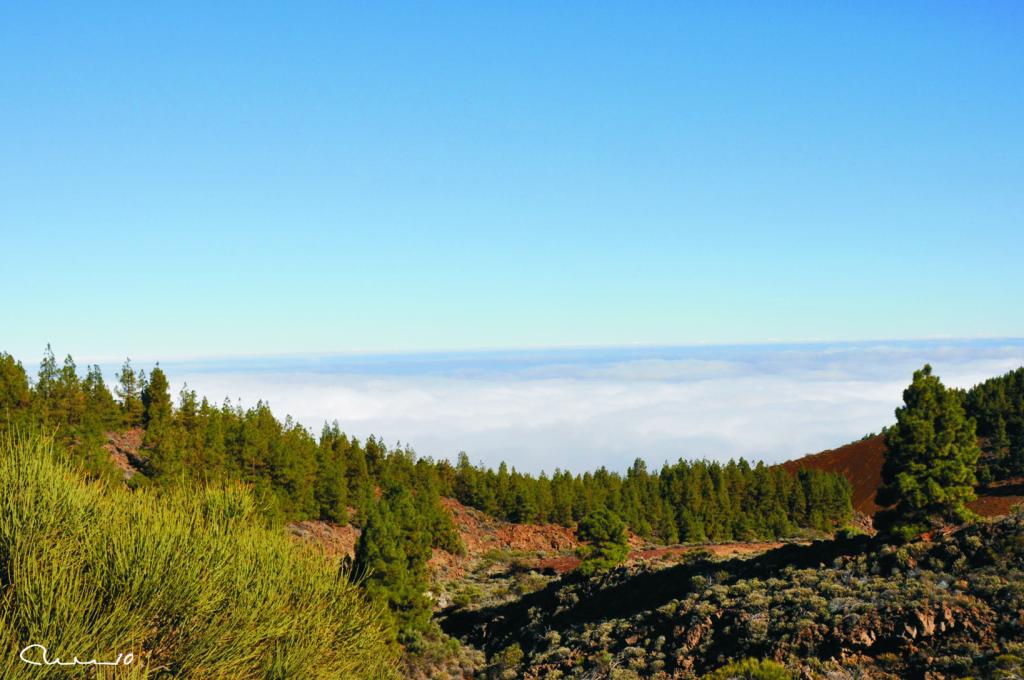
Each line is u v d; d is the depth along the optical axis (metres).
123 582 9.16
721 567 44.81
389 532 41.50
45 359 72.19
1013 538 29.39
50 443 10.73
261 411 87.25
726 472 118.25
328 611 12.83
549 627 45.97
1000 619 24.52
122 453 69.38
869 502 121.69
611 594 47.16
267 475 69.88
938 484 35.94
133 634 8.52
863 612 27.53
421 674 38.91
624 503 105.12
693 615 34.44
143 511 10.94
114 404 80.69
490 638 49.97
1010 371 118.31
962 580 28.00
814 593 31.86
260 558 11.92
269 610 10.84
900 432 36.88
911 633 25.52
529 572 74.06
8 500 9.27
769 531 103.62
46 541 9.02
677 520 104.00
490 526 99.50
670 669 31.22
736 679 25.59
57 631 7.84
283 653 10.70
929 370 37.97
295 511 70.50
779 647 27.97
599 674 33.50
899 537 35.34
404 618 41.78
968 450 36.50
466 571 75.81
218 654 9.51
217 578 10.45
